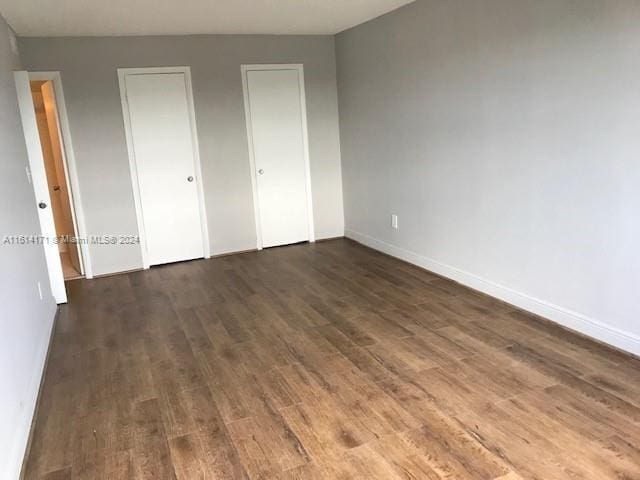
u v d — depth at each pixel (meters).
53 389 2.97
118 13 4.18
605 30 2.83
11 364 2.39
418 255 4.96
